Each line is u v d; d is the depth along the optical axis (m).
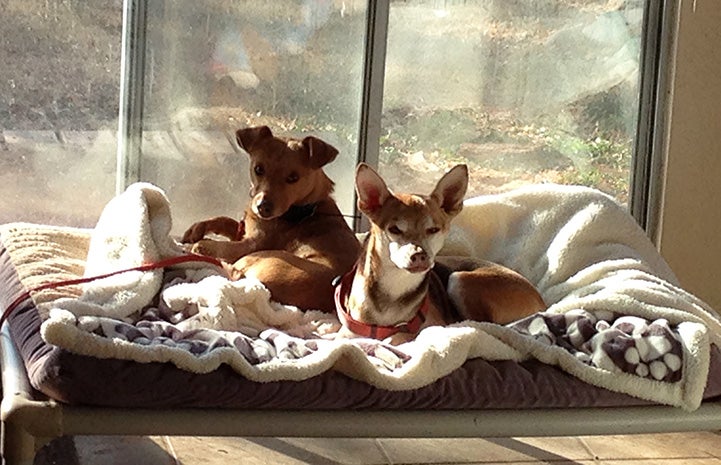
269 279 1.83
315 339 1.69
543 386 1.60
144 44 2.19
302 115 2.29
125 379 1.43
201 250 1.93
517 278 1.88
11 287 1.75
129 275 1.73
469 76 2.36
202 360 1.45
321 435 1.52
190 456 1.91
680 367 1.65
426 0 2.30
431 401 1.54
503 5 2.35
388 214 1.69
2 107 2.16
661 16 2.41
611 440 2.12
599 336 1.66
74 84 2.18
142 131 2.22
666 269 2.07
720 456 2.07
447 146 2.38
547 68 2.41
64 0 2.15
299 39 2.26
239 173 2.29
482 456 2.01
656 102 2.43
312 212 2.00
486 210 2.12
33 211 2.21
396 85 2.31
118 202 1.92
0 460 1.49
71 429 1.43
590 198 2.10
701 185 2.43
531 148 2.43
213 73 2.23
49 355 1.42
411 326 1.75
